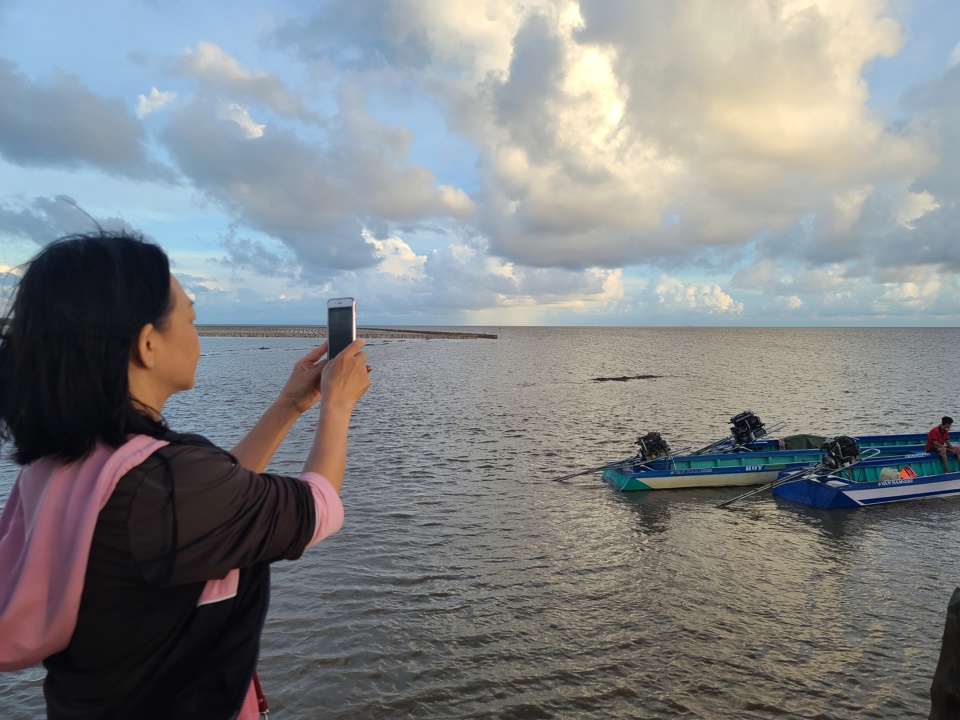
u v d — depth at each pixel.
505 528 14.39
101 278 1.32
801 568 12.30
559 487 18.23
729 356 96.88
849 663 8.77
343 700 7.80
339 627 9.53
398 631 9.45
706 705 7.83
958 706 3.47
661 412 34.38
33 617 1.27
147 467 1.27
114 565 1.25
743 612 10.31
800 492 17.02
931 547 13.64
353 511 15.41
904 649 9.18
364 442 24.70
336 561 12.07
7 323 1.36
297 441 23.56
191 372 1.58
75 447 1.28
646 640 9.33
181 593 1.33
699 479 18.25
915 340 184.00
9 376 1.33
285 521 1.38
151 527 1.24
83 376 1.28
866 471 18.00
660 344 151.62
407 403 37.66
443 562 12.19
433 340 166.75
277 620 9.71
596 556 12.76
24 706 7.78
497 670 8.50
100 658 1.31
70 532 1.24
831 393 44.12
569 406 36.66
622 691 8.09
